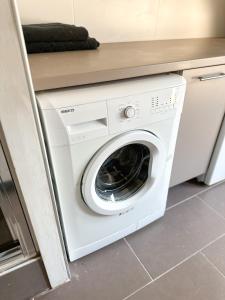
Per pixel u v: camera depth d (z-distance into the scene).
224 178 1.71
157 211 1.35
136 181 1.21
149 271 1.16
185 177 1.53
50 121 0.73
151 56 1.05
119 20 1.38
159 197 1.29
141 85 0.88
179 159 1.38
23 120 0.62
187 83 1.08
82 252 1.17
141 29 1.47
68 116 0.75
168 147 1.11
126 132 0.91
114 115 0.84
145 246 1.28
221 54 1.13
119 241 1.30
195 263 1.19
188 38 1.67
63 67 0.83
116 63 0.90
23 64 0.55
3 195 0.74
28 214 0.80
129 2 1.35
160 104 0.94
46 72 0.77
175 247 1.27
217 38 1.73
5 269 0.89
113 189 1.16
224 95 1.27
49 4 1.17
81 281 1.11
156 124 0.98
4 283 0.91
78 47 1.10
